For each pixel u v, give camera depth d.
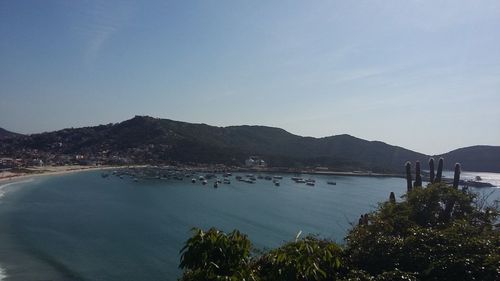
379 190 153.00
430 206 22.70
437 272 15.25
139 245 66.38
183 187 154.00
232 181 180.50
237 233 9.38
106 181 170.25
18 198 115.50
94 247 64.38
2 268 52.38
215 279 8.68
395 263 16.34
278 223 84.62
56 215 91.06
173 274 52.88
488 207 23.44
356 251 17.38
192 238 9.14
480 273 14.76
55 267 53.81
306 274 8.82
